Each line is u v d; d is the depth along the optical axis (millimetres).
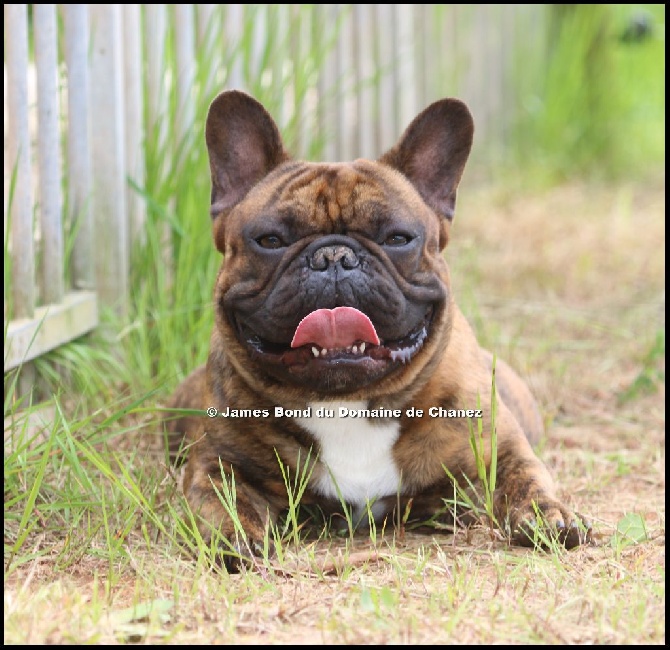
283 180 4684
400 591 3959
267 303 4438
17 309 6043
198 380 5809
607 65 14766
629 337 8234
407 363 4582
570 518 4504
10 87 5938
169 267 7414
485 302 9172
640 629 3645
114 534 4586
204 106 7340
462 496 4750
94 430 5129
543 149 14328
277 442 4715
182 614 3793
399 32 11820
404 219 4531
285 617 3773
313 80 9305
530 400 6102
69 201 6898
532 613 3775
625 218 11898
